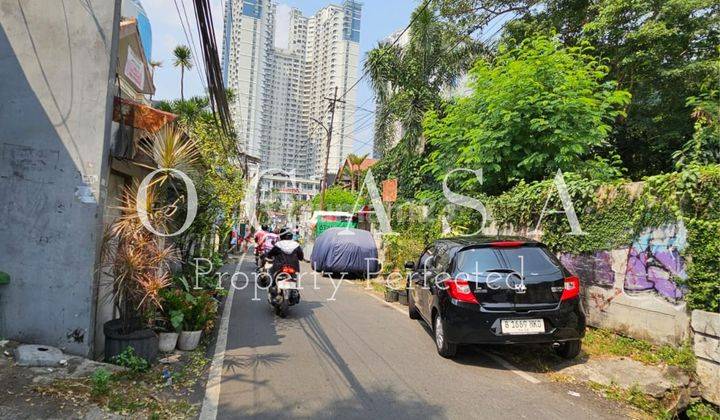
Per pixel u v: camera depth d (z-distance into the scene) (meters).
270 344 7.22
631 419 4.69
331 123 27.53
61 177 5.31
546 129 10.61
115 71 5.57
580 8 16.88
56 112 5.34
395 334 8.02
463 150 12.12
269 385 5.39
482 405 4.92
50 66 5.36
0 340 5.18
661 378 5.54
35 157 5.30
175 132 6.93
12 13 5.38
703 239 5.94
